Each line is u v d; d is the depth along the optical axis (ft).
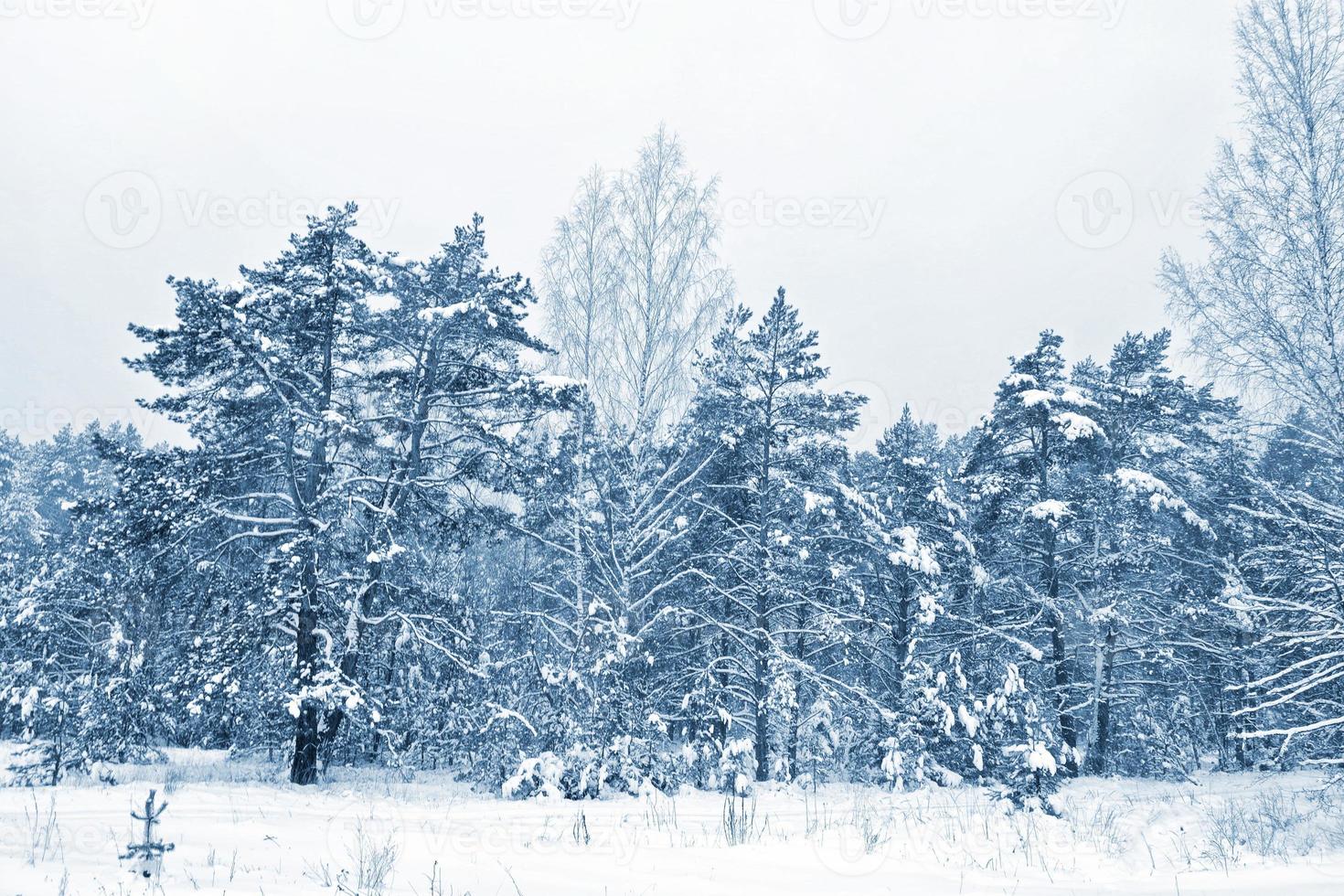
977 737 64.80
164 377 57.98
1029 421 80.94
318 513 61.52
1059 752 49.67
